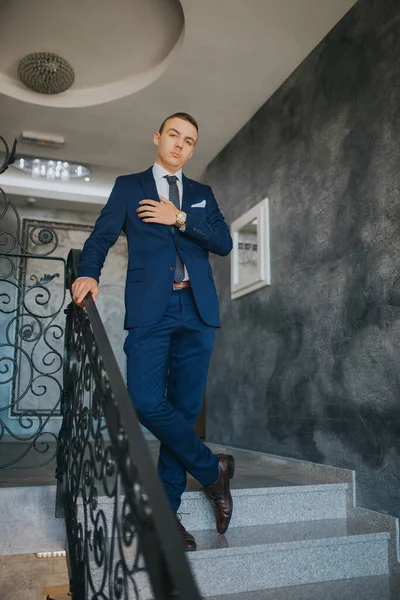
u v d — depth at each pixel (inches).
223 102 190.1
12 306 268.2
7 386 260.4
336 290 136.5
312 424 143.6
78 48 177.5
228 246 92.0
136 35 171.2
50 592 242.5
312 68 158.4
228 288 208.5
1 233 116.2
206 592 86.9
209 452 90.4
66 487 93.4
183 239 88.4
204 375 90.0
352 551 99.0
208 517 103.1
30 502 102.1
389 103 122.0
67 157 239.3
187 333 87.7
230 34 155.9
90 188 283.7
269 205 177.6
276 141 176.7
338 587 92.0
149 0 156.5
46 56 176.9
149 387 83.1
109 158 240.7
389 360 115.5
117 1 157.5
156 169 92.9
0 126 211.5
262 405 173.6
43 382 266.1
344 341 131.8
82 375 83.6
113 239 87.6
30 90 194.2
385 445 114.7
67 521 88.2
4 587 242.5
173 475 88.0
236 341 197.2
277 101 178.1
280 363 163.5
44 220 282.8
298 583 93.3
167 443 85.6
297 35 154.3
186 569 35.5
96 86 196.2
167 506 40.0
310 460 143.0
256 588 90.1
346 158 136.6
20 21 165.3
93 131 215.6
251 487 111.4
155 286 84.9
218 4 145.1
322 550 96.3
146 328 85.1
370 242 124.6
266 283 171.8
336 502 118.3
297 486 114.5
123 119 205.8
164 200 87.5
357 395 125.3
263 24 151.0
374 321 121.3
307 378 147.6
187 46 162.6
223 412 204.1
